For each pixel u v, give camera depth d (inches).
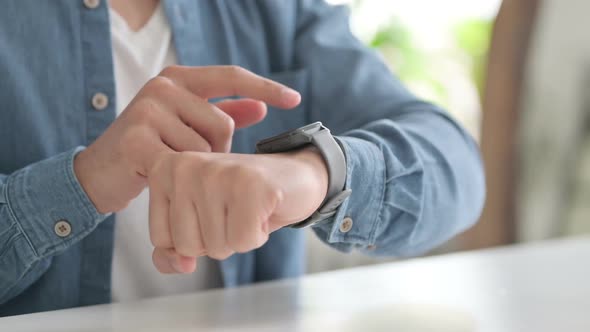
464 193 32.3
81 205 27.8
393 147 30.3
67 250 31.7
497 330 25.8
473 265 34.8
